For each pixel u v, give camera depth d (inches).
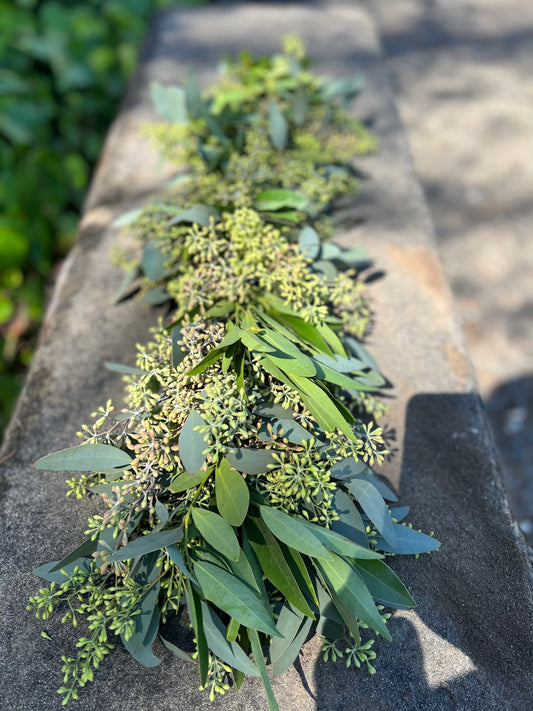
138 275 29.3
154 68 46.8
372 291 29.7
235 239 24.3
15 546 19.7
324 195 31.2
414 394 25.1
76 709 16.7
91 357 26.3
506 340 45.0
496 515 21.4
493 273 49.5
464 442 23.5
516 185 56.9
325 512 17.6
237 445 19.8
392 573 17.1
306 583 17.4
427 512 21.2
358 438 21.1
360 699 17.1
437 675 17.5
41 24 51.6
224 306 23.3
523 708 17.1
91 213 34.2
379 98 44.0
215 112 35.7
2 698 16.8
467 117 64.4
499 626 18.6
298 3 56.6
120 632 16.5
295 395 19.4
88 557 18.3
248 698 17.0
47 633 17.9
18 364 43.2
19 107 45.9
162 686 17.1
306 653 17.8
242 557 17.0
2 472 22.0
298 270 23.3
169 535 16.9
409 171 37.4
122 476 19.3
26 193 44.6
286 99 37.9
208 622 16.4
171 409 19.7
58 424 23.8
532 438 40.3
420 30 78.8
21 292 43.1
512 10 82.6
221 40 50.3
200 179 32.1
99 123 53.9
